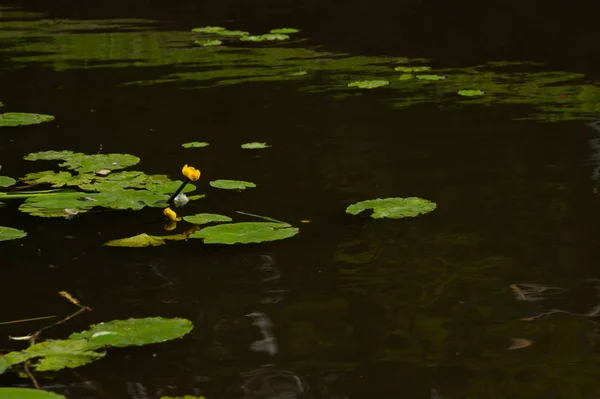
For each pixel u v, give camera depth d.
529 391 2.52
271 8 13.70
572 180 4.73
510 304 3.16
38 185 4.68
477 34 10.79
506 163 5.12
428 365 2.70
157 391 2.54
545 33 10.72
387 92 7.44
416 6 13.29
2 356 2.72
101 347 2.83
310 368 2.69
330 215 4.21
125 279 3.43
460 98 7.13
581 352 2.76
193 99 7.21
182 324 2.88
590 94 7.21
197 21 12.46
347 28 11.56
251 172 5.00
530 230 3.95
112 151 5.52
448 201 4.41
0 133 6.05
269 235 3.75
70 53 9.70
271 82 7.96
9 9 13.80
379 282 3.38
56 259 3.66
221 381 2.61
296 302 3.20
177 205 4.41
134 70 8.64
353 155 5.35
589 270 3.47
